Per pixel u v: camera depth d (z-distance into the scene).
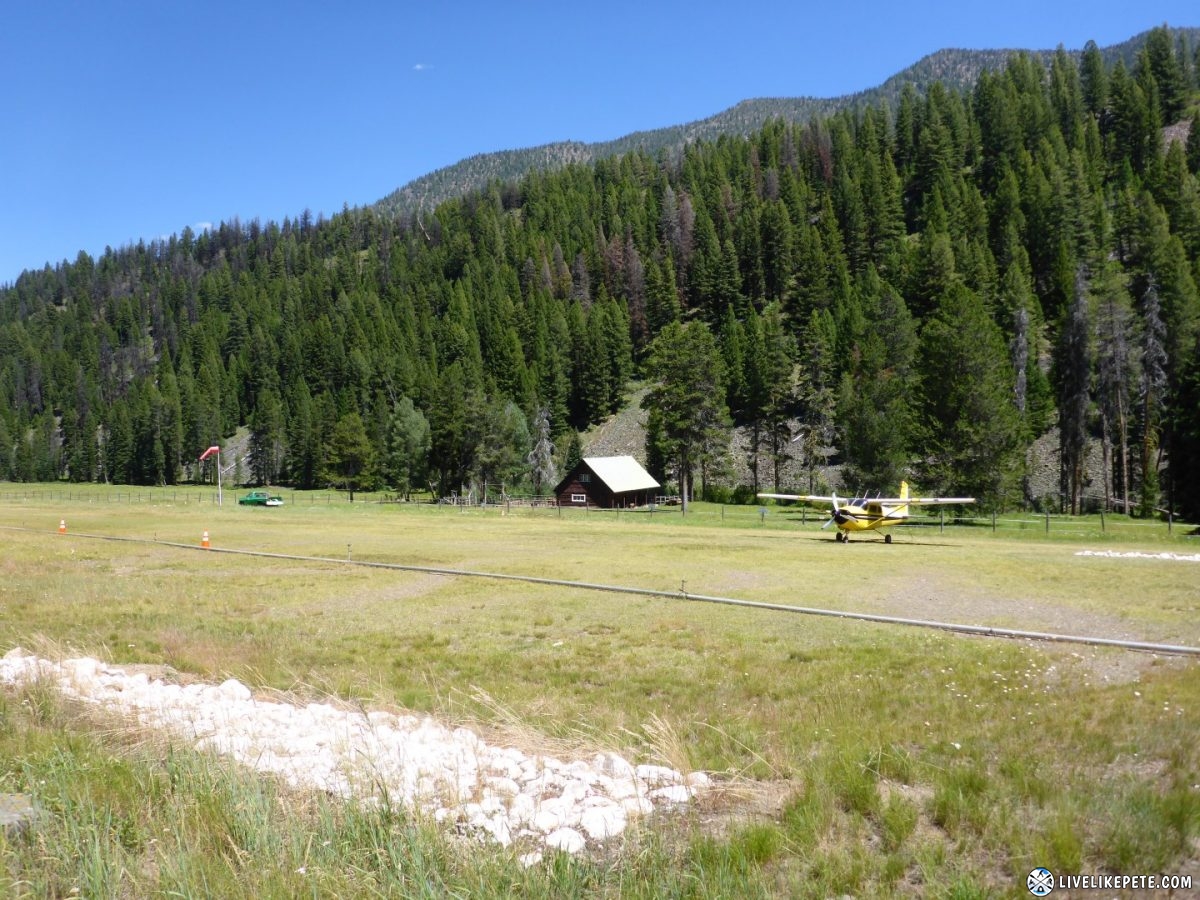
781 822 6.29
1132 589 20.78
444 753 7.94
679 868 5.58
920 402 58.19
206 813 6.11
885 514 36.44
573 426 124.25
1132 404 67.56
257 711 9.75
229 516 56.59
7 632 15.52
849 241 130.75
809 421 86.62
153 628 16.67
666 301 136.12
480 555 31.09
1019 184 119.31
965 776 6.86
